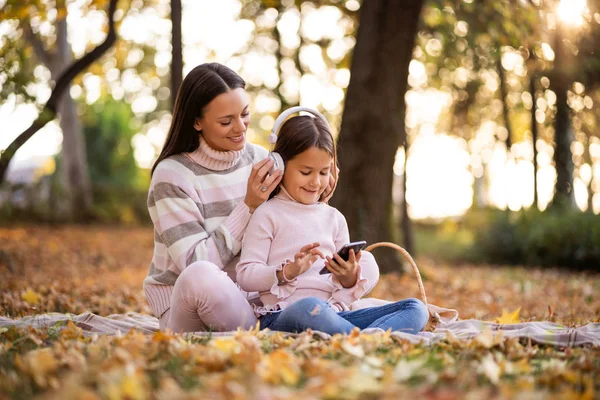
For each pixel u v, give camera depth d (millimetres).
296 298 3592
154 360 2908
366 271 3809
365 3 9328
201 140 3879
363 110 9164
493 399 2334
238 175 3992
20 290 7156
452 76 16344
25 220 19422
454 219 26469
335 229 3879
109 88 16844
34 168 29312
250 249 3637
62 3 9742
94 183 22656
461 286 9367
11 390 2490
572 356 3143
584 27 11008
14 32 10172
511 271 13125
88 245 14516
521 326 3875
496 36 10930
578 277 12055
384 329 3492
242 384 2445
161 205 3744
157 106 24531
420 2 9141
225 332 3396
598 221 13898
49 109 10000
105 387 2387
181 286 3479
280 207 3719
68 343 3238
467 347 3211
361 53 9266
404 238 14234
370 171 9133
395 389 2387
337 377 2455
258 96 17359
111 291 7645
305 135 3639
